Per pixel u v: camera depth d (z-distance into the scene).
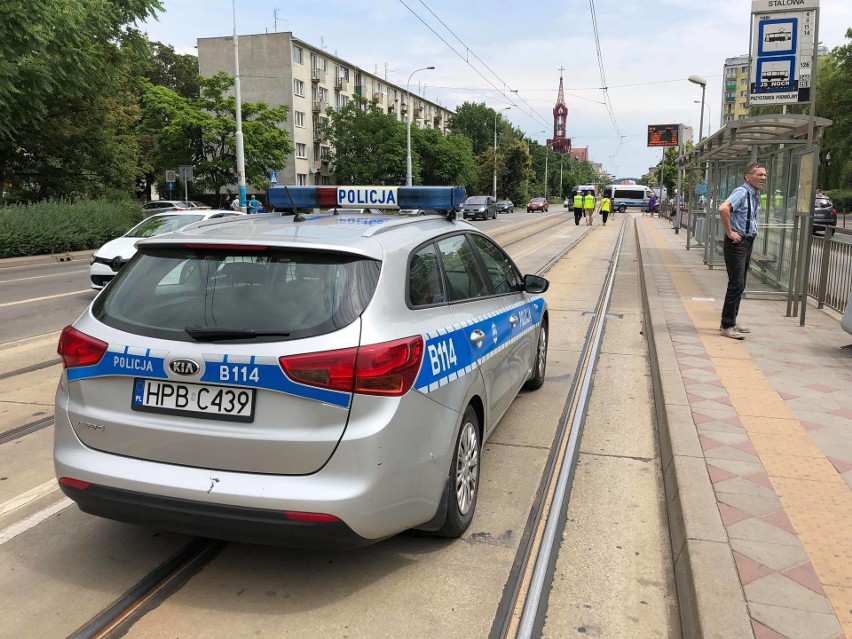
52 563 3.26
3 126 24.31
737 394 5.46
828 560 2.99
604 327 9.13
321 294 2.88
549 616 2.86
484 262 4.51
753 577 2.86
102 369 2.94
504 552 3.36
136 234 11.67
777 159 11.35
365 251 3.04
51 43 23.12
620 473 4.35
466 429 3.51
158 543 3.45
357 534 2.73
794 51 9.79
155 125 44.44
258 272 2.99
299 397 2.70
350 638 2.71
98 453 2.96
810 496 3.63
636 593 3.03
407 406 2.86
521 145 90.31
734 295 7.59
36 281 14.68
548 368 6.87
